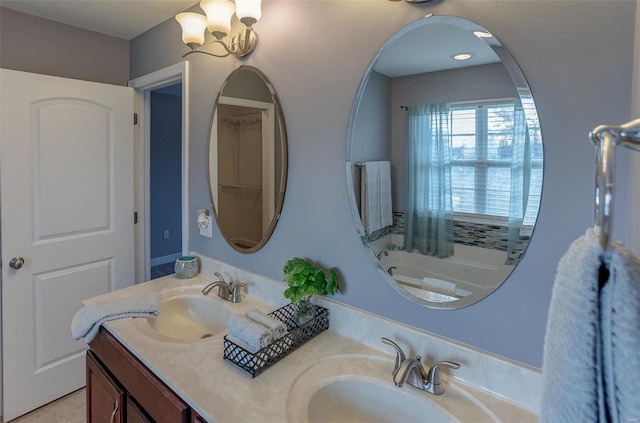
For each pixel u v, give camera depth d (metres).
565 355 0.38
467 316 1.00
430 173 1.04
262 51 1.50
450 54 0.98
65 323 2.12
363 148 1.18
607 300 0.35
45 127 1.98
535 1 0.84
